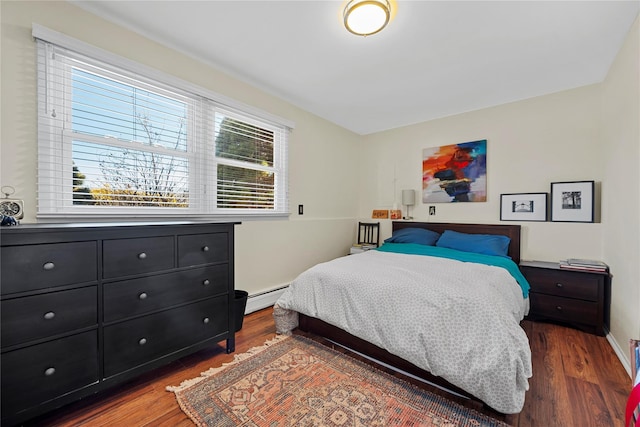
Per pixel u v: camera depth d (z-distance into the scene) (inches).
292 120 124.5
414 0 62.7
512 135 120.4
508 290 75.3
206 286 70.3
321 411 53.2
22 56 59.3
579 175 105.6
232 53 86.7
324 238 143.8
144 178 80.0
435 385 59.3
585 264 94.3
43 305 47.0
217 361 71.2
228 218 100.3
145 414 52.5
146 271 59.3
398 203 156.3
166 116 84.4
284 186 121.2
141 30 75.9
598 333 90.0
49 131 62.7
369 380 63.1
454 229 132.7
